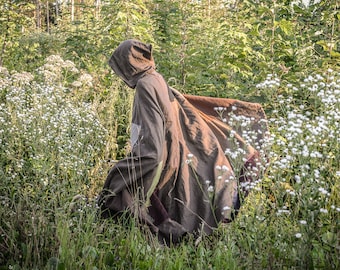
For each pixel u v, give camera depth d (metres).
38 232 4.00
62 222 4.24
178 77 7.17
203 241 4.39
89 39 8.27
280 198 4.11
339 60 6.50
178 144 4.63
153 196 4.59
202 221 4.51
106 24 8.17
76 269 3.81
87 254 3.90
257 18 7.80
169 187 4.61
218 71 7.08
